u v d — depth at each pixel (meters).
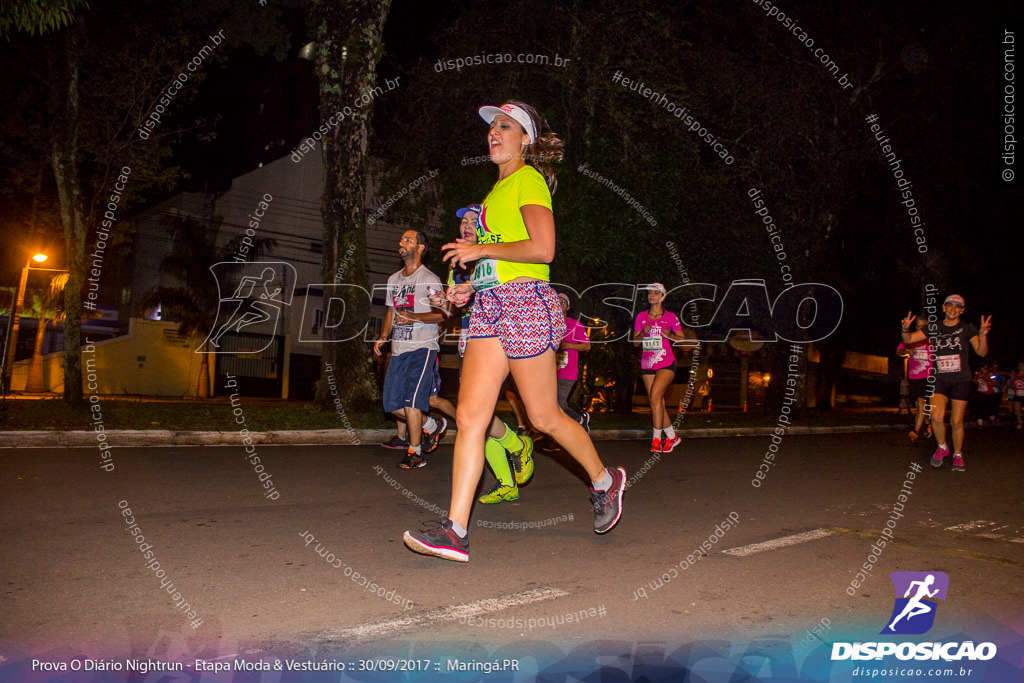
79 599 3.52
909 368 12.17
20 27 9.01
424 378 7.74
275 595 3.68
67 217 15.47
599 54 14.66
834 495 6.70
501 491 6.08
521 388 4.07
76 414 11.88
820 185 18.23
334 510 5.63
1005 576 4.17
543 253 3.73
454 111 15.58
